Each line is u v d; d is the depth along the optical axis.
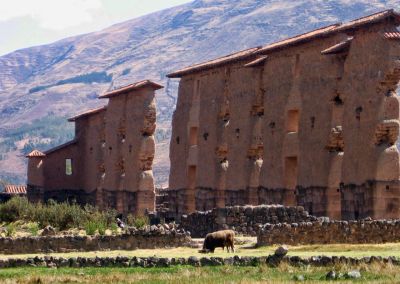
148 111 190.50
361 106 133.75
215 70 177.25
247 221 126.19
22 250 113.62
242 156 166.75
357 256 90.19
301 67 149.25
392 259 87.38
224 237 105.56
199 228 132.75
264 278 81.00
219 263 93.62
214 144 175.50
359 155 133.50
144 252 109.50
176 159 190.12
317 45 145.50
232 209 127.69
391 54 129.50
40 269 95.75
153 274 87.31
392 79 129.88
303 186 146.25
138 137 191.75
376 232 108.00
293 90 151.12
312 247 103.50
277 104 155.12
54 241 114.19
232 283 77.62
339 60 140.50
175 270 90.50
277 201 154.12
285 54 153.75
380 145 130.50
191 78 186.88
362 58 134.25
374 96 131.50
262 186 158.25
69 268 96.56
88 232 129.00
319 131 143.38
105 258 97.62
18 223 158.38
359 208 132.88
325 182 141.25
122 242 115.38
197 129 184.00
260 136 163.12
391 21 130.88
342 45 138.00
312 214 143.75
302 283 77.19
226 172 171.75
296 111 152.25
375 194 129.75
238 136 168.00
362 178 132.38
